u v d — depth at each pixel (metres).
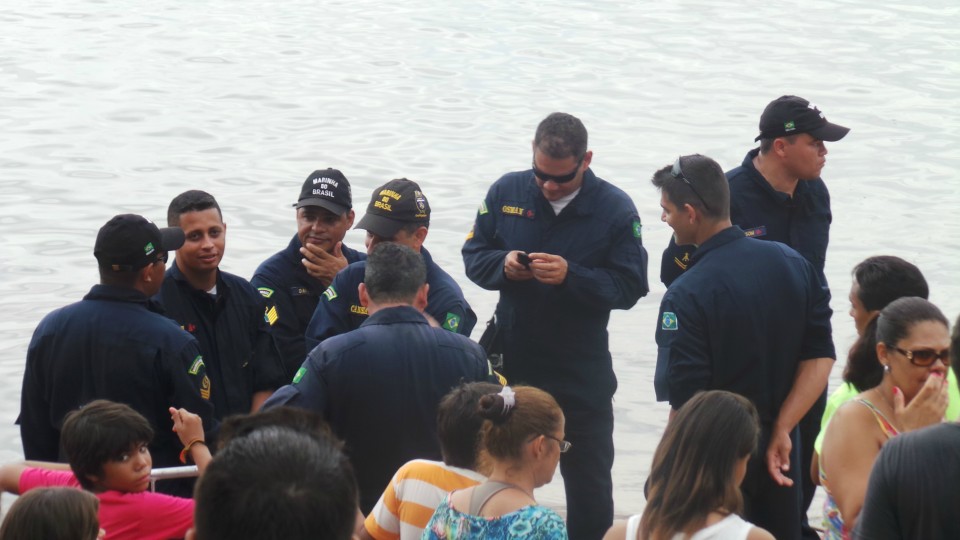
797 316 7.99
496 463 5.80
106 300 7.70
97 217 18.12
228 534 3.09
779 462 7.96
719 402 5.43
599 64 28.44
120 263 7.65
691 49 30.03
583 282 9.36
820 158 9.46
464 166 20.81
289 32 31.66
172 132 22.62
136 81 26.30
